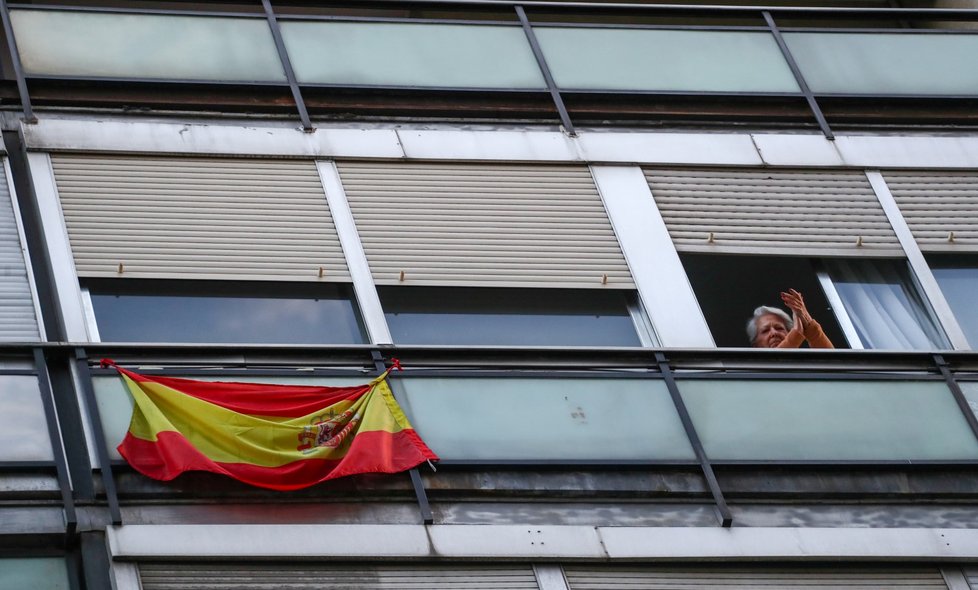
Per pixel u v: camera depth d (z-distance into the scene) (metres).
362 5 20.75
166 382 16.03
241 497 15.55
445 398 16.73
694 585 16.00
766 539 16.39
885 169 20.38
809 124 20.75
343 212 18.38
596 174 19.52
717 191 19.69
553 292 18.39
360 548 15.41
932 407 17.75
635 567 15.99
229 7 21.45
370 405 16.33
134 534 15.00
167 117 18.91
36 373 15.89
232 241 17.81
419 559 15.49
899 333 18.94
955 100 21.23
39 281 17.02
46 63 18.98
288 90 19.47
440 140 19.41
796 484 16.91
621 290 18.53
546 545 15.86
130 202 17.86
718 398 17.41
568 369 17.27
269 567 15.16
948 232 19.92
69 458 15.55
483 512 16.03
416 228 18.44
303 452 15.84
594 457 16.62
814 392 17.64
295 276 17.73
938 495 17.12
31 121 18.31
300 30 20.06
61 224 17.45
